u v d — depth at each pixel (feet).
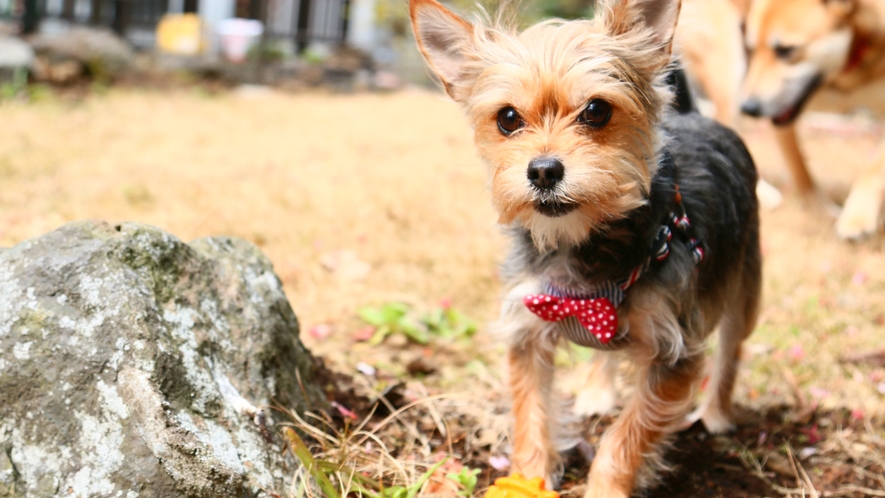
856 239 3.84
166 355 1.99
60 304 1.96
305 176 4.60
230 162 4.84
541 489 2.04
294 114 6.81
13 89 6.23
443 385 2.69
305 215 3.88
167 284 2.13
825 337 2.97
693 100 2.74
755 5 4.32
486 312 3.14
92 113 5.97
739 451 2.45
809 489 2.29
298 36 10.20
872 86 4.26
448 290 3.26
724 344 2.52
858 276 3.36
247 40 9.62
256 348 2.24
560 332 2.26
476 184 4.64
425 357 2.85
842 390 2.69
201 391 2.03
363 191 4.33
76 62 7.23
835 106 4.51
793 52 4.16
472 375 2.76
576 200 2.07
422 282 3.30
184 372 2.02
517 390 2.30
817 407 2.60
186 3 10.24
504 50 2.17
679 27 2.55
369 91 9.02
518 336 2.28
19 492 1.83
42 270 1.98
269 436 2.11
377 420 2.45
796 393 2.67
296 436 2.09
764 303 3.22
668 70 2.23
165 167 4.54
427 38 2.27
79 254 2.01
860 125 7.89
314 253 3.45
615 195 2.08
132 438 1.89
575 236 2.13
